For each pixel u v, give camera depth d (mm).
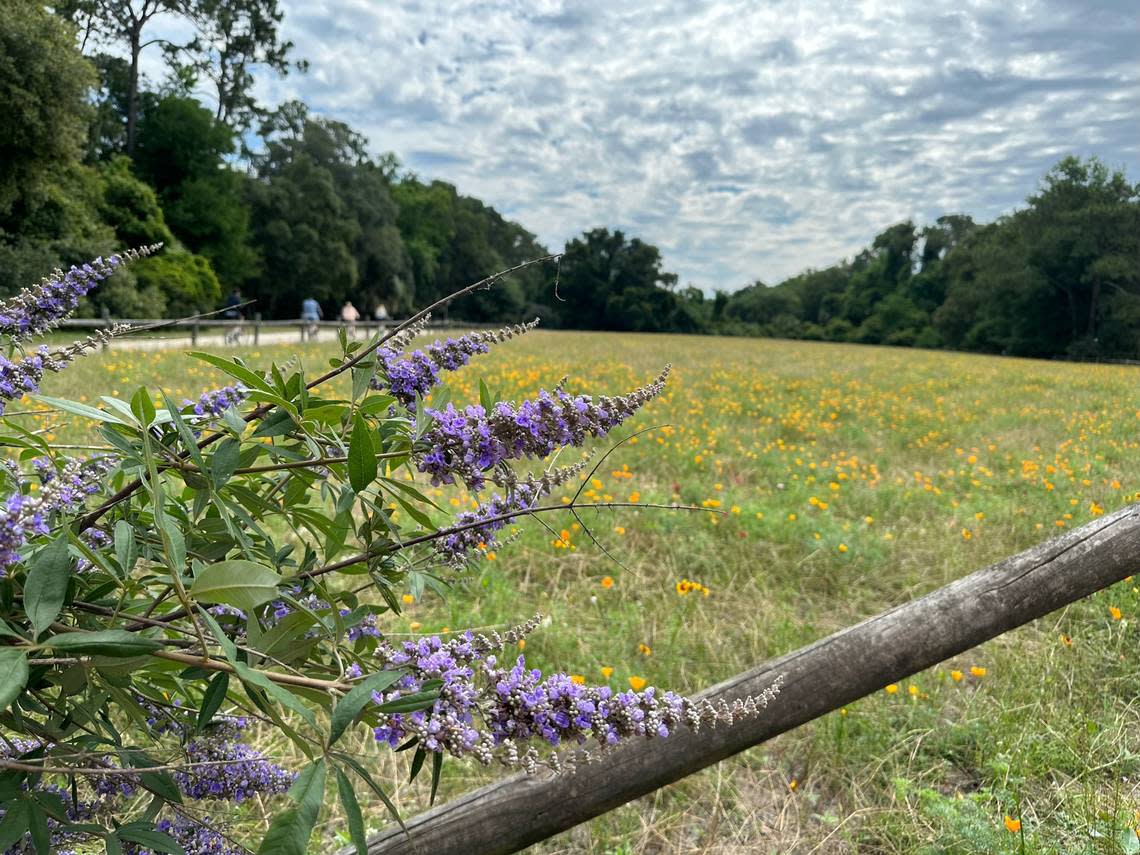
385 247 51344
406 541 1322
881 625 1975
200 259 32188
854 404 12906
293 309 45656
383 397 1268
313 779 875
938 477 7258
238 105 43469
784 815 2564
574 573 4391
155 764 1311
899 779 2574
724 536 5008
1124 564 2027
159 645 860
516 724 1026
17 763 965
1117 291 49344
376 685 921
